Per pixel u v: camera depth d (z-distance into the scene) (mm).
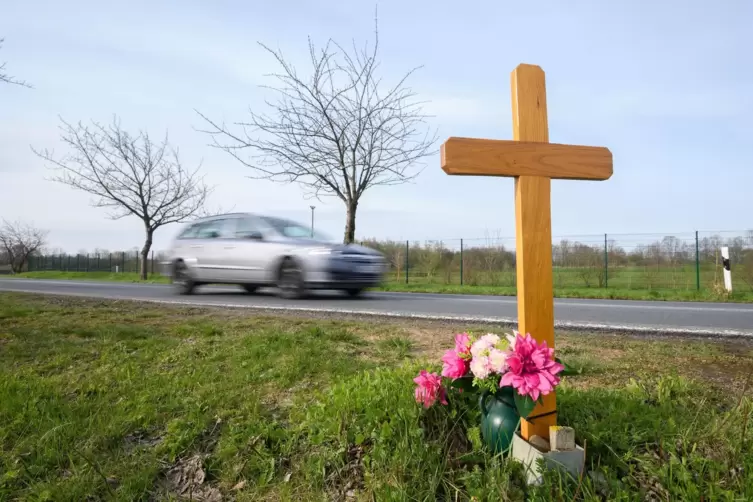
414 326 5781
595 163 2398
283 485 2225
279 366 3758
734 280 13375
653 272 15117
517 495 1975
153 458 2441
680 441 2312
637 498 1953
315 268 9219
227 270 10461
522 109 2320
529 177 2283
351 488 2191
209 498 2201
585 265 16391
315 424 2555
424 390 2453
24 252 50375
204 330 5121
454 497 2053
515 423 2240
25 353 4113
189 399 3076
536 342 2178
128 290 12859
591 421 2453
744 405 2654
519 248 2287
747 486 1963
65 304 7840
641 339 5066
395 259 19969
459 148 2186
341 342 4684
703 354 4223
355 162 12391
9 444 2525
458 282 18438
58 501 2100
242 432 2609
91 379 3469
